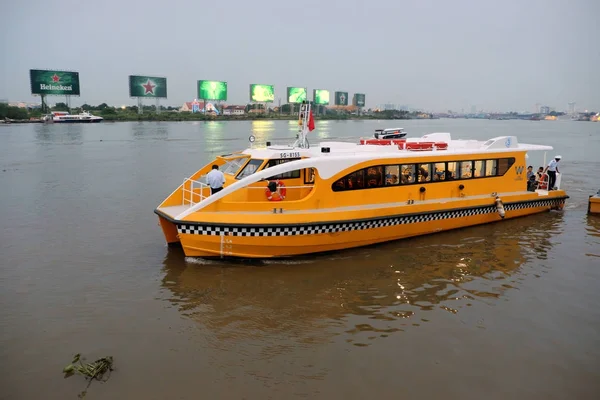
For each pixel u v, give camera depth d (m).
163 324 8.91
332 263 12.12
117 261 12.27
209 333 8.59
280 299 10.01
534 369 7.52
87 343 8.23
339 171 12.71
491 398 6.83
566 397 6.88
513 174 16.53
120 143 53.97
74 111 147.00
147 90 138.88
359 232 12.91
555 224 15.98
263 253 12.08
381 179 13.52
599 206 17.14
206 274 11.36
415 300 9.99
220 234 11.66
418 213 13.78
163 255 12.75
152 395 6.87
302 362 7.68
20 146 48.41
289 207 12.30
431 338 8.42
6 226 15.77
